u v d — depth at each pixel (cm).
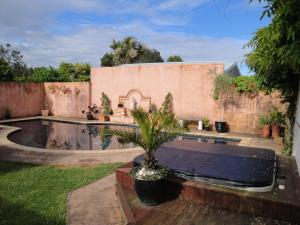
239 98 1232
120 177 477
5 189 511
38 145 1048
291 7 256
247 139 1061
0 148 849
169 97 1427
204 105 1343
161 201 406
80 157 759
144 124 400
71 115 1777
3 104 1612
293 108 729
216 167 449
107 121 1555
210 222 347
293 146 679
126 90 1575
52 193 496
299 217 336
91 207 440
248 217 358
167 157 509
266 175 409
